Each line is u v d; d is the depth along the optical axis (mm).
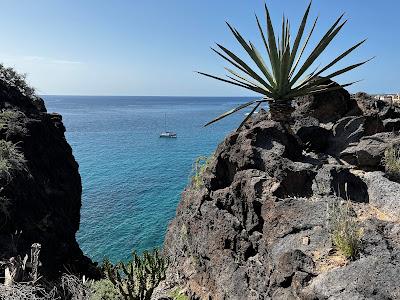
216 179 6750
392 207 4691
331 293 3496
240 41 6621
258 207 5457
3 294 6973
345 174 5383
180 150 63312
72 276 9727
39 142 13242
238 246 5680
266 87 6617
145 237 22641
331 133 6848
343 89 7469
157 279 7559
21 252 9211
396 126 6672
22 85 15688
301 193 5395
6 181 9883
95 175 42531
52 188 12906
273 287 4324
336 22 5977
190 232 7215
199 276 6562
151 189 35344
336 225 4254
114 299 7621
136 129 104188
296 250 4094
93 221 25734
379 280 3430
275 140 6188
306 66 6398
